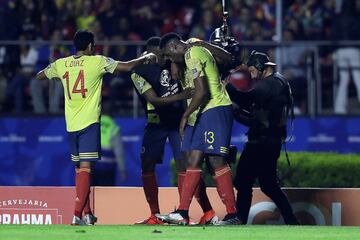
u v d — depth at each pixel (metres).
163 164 61.25
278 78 40.00
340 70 65.00
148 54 38.09
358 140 63.66
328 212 42.16
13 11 68.25
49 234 31.22
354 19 67.38
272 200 40.81
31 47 65.12
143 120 63.00
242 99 39.53
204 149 36.59
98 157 37.59
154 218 39.81
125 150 62.88
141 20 68.19
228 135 36.78
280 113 39.84
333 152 59.88
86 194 37.44
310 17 68.38
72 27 67.62
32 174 63.91
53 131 63.81
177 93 38.97
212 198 41.62
